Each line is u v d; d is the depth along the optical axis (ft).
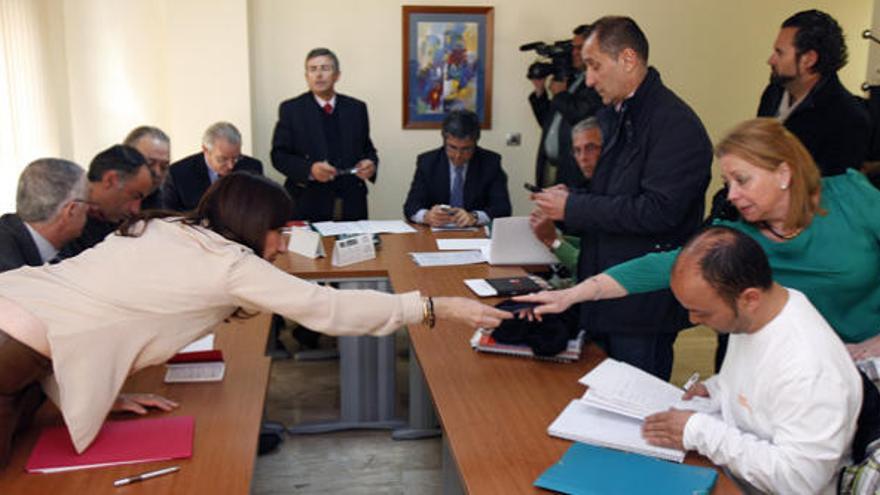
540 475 4.64
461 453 4.95
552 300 6.47
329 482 9.38
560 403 5.72
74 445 4.87
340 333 5.41
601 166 7.70
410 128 17.35
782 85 8.94
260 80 16.60
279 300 5.16
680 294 4.65
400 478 9.49
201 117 15.70
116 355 4.92
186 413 5.60
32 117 14.07
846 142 8.40
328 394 11.95
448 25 17.04
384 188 17.61
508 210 13.23
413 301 5.66
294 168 13.69
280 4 16.39
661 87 7.11
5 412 4.72
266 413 11.10
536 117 16.93
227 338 7.15
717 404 5.30
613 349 7.49
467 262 10.05
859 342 6.19
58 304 4.83
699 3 17.83
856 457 4.71
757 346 4.67
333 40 16.74
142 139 9.92
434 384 6.07
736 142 5.62
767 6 18.10
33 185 6.97
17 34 13.58
